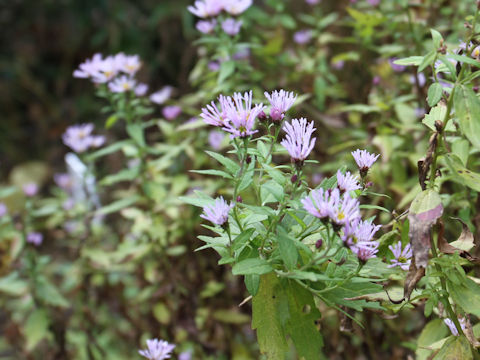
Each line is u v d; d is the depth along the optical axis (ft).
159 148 2.78
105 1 6.58
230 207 1.32
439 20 2.74
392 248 1.50
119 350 3.10
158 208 2.63
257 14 3.43
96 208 3.14
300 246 1.27
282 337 1.41
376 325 2.35
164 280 2.67
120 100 2.53
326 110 3.03
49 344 3.06
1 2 7.00
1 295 3.37
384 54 2.66
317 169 2.66
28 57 6.90
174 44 5.96
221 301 2.66
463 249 1.44
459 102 1.28
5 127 6.57
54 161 6.30
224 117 1.31
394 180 2.32
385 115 2.42
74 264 3.06
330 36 3.13
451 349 1.43
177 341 2.70
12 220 2.91
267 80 3.19
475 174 1.32
